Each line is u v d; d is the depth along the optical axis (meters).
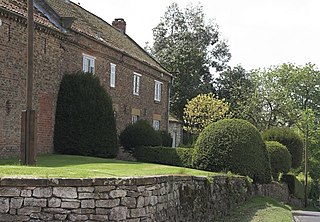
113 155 22.25
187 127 43.69
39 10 21.77
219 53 58.03
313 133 51.62
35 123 11.80
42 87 19.80
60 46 21.27
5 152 17.23
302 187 40.03
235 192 18.28
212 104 42.59
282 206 21.53
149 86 34.00
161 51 54.34
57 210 8.14
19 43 18.00
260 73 59.38
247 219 15.29
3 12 16.84
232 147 21.16
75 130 20.98
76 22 25.36
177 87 51.47
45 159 17.66
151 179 9.58
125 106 29.44
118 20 37.38
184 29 58.50
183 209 11.92
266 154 23.45
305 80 62.94
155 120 35.44
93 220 8.27
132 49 33.34
